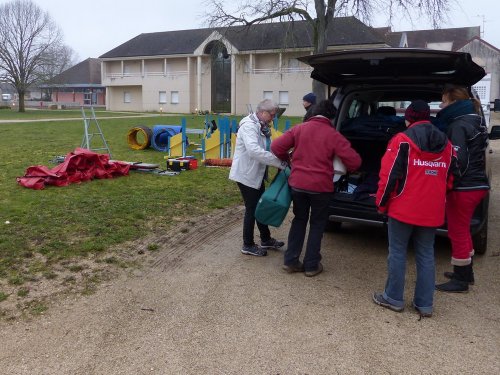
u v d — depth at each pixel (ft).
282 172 16.49
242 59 145.89
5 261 15.88
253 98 145.28
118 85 168.25
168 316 12.96
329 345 11.64
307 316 13.08
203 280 15.37
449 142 12.80
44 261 16.11
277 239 19.93
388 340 11.91
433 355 11.26
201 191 27.25
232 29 108.58
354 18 83.56
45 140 53.62
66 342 11.60
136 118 108.47
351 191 17.72
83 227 19.54
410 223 12.64
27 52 154.81
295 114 141.18
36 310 13.00
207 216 22.58
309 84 138.62
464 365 10.85
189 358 11.03
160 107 161.27
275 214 15.83
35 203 22.79
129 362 10.85
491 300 14.28
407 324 12.73
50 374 10.39
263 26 138.21
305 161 15.12
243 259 17.35
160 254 17.48
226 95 151.23
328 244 19.30
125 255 17.11
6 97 263.70
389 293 13.50
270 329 12.36
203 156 38.37
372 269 16.62
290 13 85.56
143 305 13.53
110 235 18.81
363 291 14.78
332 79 18.67
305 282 15.39
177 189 27.40
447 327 12.60
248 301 13.94
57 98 235.61
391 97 21.66
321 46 84.69
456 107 14.51
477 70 15.66
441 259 17.72
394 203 12.84
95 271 15.61
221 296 14.24
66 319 12.64
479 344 11.75
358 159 14.92
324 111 15.23
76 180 27.71
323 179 14.97
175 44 159.22
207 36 149.38
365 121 19.54
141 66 163.84
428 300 13.12
